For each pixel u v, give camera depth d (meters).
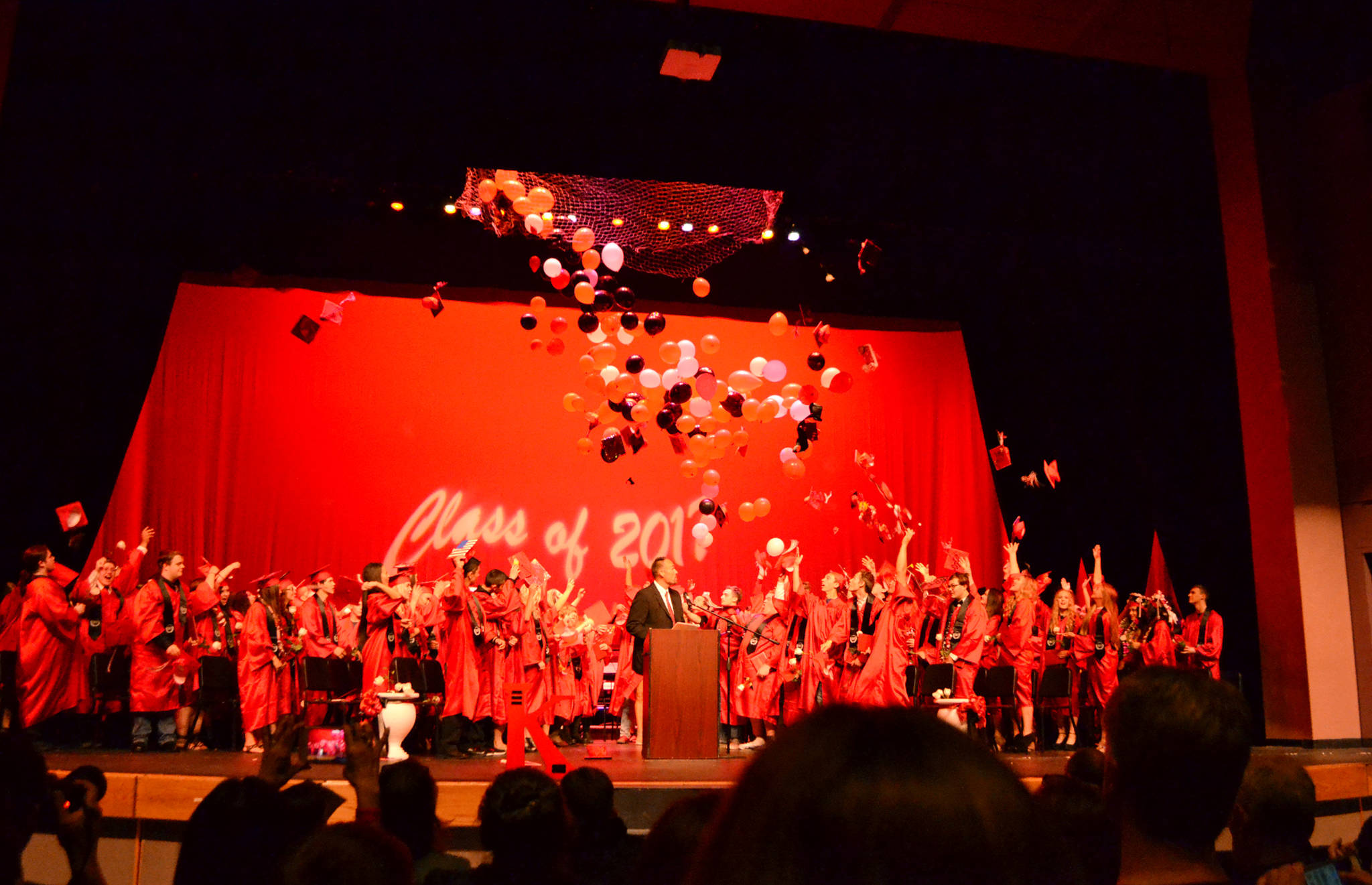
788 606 8.26
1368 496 8.45
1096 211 9.02
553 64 7.21
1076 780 2.44
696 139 7.71
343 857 1.42
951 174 8.36
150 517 9.38
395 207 9.30
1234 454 9.26
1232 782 1.23
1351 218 8.68
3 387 8.20
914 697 7.86
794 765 0.56
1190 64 8.52
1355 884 2.37
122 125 7.36
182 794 5.11
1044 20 7.48
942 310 11.44
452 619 7.71
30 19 6.74
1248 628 9.06
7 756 2.04
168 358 9.66
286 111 7.30
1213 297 9.51
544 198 7.99
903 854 0.52
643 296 10.97
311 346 10.05
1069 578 10.70
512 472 10.34
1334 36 8.84
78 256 8.58
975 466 11.22
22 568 8.18
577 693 8.51
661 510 10.60
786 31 7.43
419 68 7.13
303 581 9.69
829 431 11.05
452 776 5.57
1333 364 8.80
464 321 10.48
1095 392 10.62
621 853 2.80
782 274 11.09
